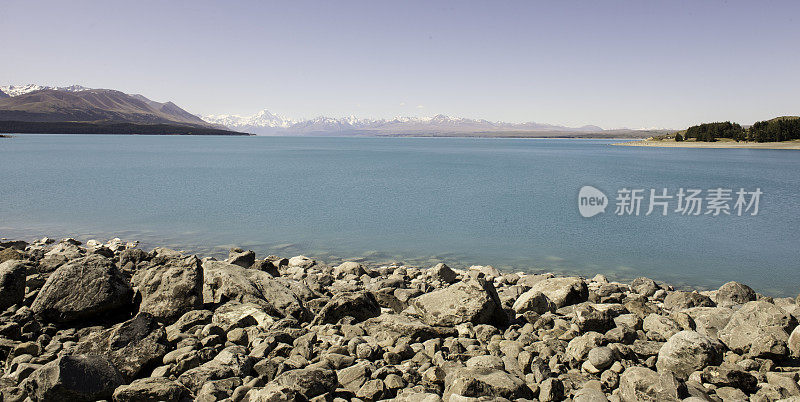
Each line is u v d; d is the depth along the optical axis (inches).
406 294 657.6
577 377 363.9
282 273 802.8
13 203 1796.3
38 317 463.8
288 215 1611.7
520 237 1288.1
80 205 1766.7
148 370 370.6
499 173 3587.6
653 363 386.9
